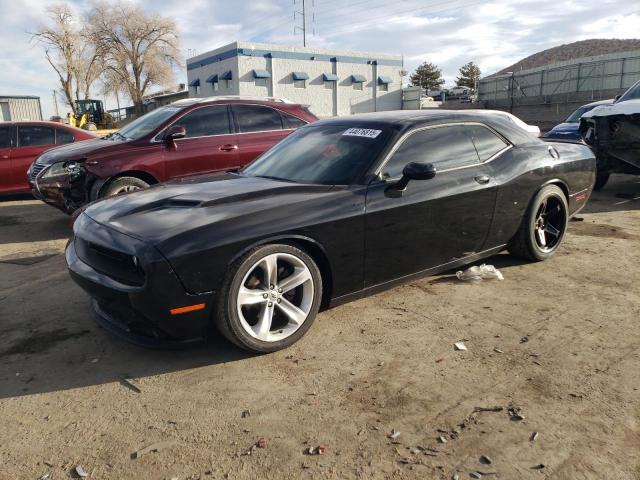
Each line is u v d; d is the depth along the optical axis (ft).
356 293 11.94
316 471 7.34
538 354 10.51
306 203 10.93
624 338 11.10
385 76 148.36
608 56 98.68
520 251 15.80
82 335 11.84
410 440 7.96
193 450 7.85
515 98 115.65
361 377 9.79
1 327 12.35
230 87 130.72
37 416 8.81
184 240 9.48
